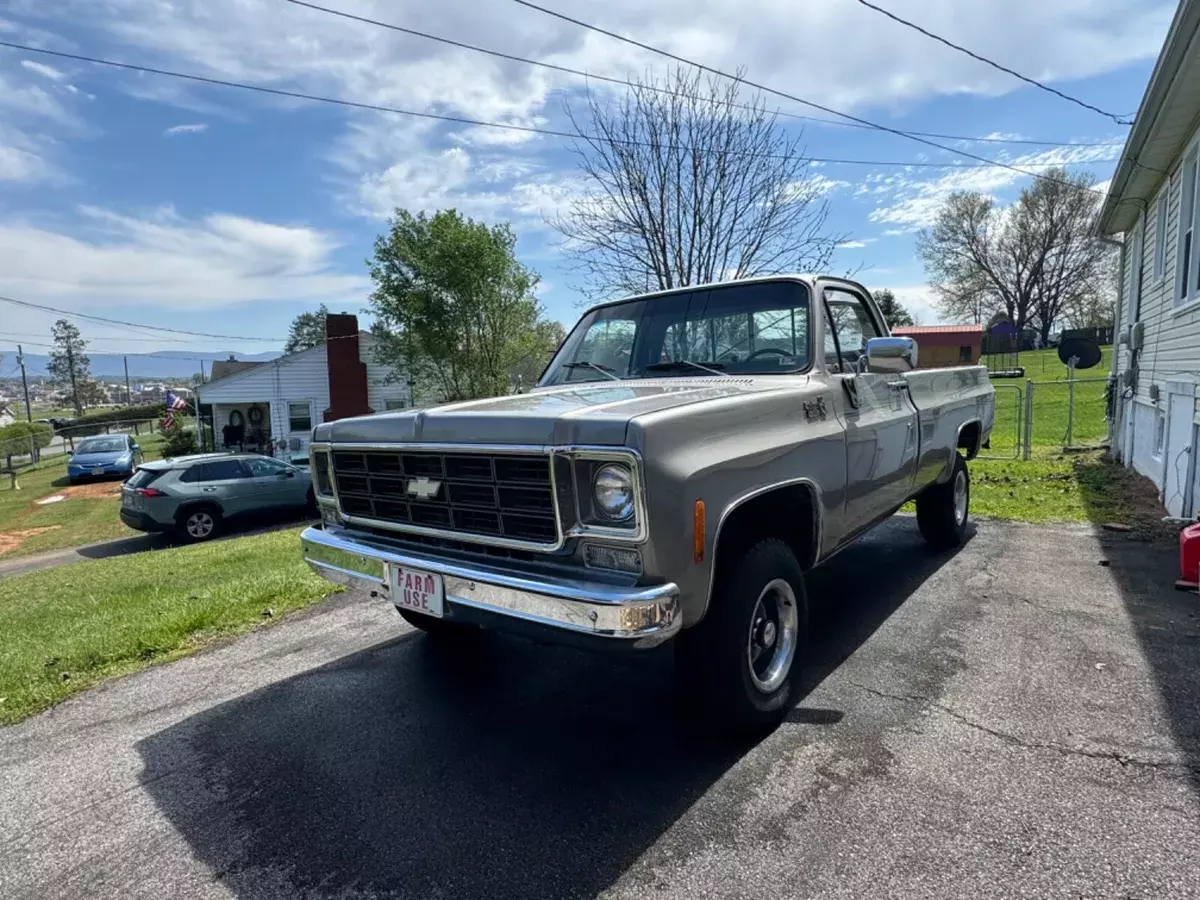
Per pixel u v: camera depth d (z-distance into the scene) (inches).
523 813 96.7
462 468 105.9
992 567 201.2
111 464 987.9
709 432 100.0
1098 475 367.2
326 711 131.7
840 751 107.9
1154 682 125.3
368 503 124.6
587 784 103.0
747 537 118.6
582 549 94.3
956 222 2212.1
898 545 230.5
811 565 128.0
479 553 106.4
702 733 115.8
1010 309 2236.7
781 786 99.5
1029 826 88.3
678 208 510.9
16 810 105.0
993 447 521.0
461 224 971.9
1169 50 227.5
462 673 146.6
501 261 983.6
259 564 282.2
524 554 100.4
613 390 129.0
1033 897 76.4
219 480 517.0
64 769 116.0
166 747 121.6
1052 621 156.9
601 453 89.7
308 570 237.5
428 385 1087.6
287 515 546.6
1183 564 177.2
